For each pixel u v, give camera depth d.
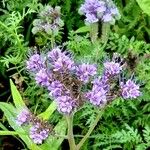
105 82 0.24
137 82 0.30
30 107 0.33
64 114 0.24
